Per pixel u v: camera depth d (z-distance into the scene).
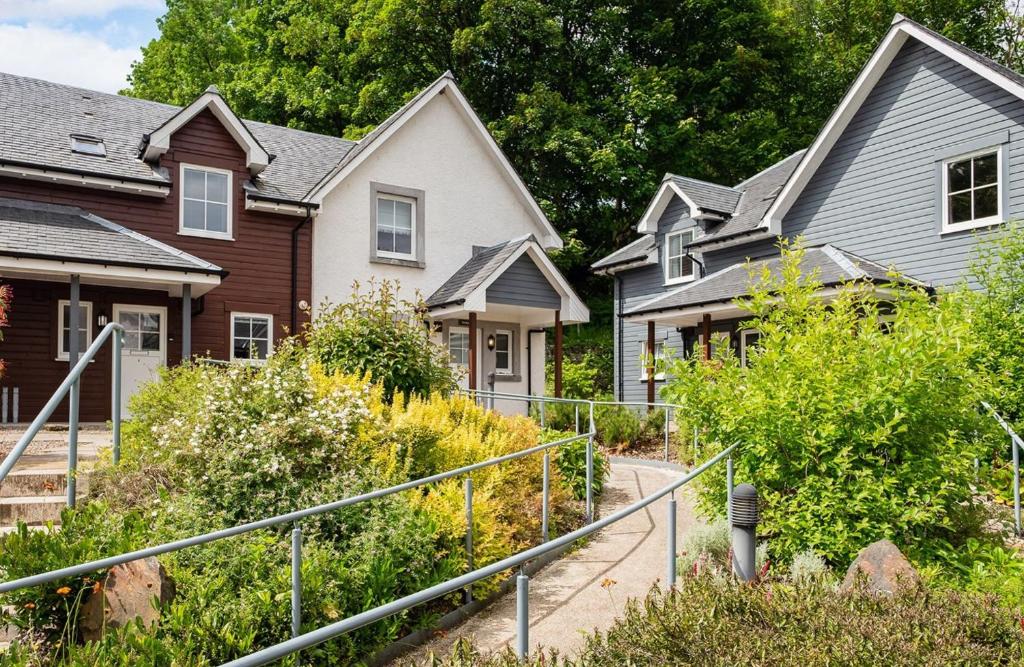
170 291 15.57
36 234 13.36
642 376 22.34
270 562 5.29
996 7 30.81
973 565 6.11
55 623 4.60
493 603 6.52
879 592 4.42
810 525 6.26
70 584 4.57
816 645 3.58
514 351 20.22
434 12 27.33
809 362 6.58
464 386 19.22
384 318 10.43
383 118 26.75
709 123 30.70
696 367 7.28
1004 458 9.52
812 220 17.14
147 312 15.77
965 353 6.32
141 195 15.82
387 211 19.16
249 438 6.40
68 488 6.24
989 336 9.94
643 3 30.56
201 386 7.88
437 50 28.47
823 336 6.89
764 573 5.64
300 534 4.79
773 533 6.64
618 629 3.96
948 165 14.78
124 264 13.29
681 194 20.02
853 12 32.72
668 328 21.38
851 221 16.36
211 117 16.73
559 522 8.58
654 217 21.64
